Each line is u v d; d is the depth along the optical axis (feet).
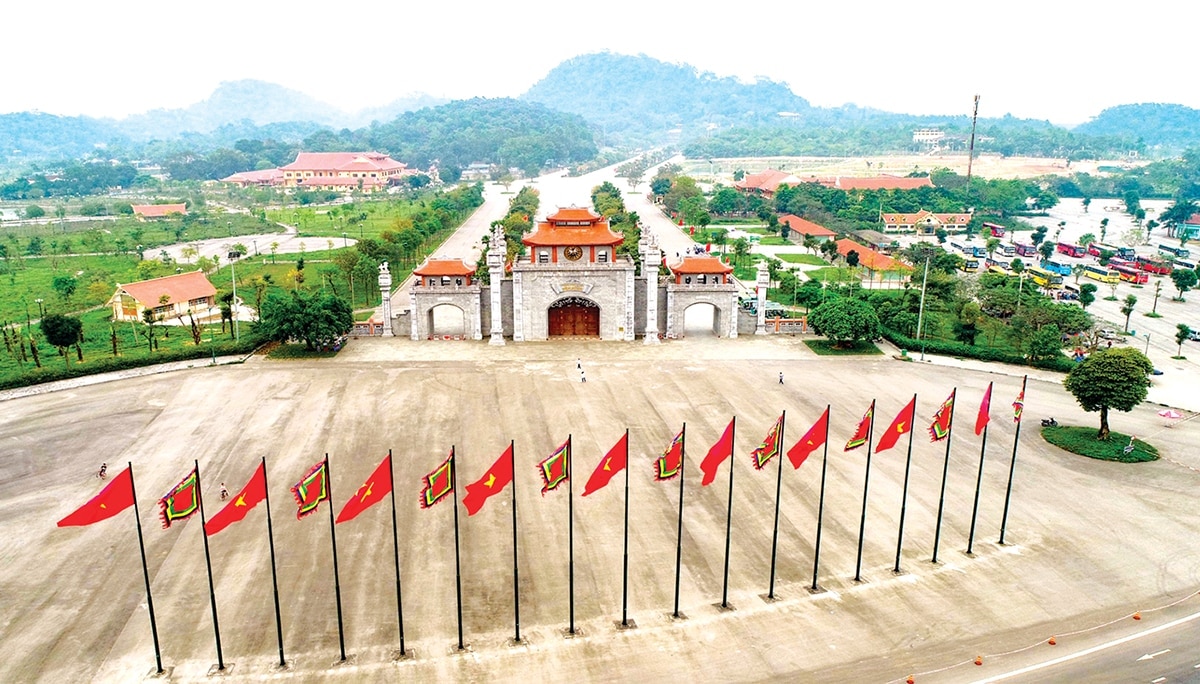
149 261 522.47
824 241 652.89
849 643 165.07
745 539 203.21
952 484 233.76
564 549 197.67
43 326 331.57
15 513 213.25
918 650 163.22
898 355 360.48
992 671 157.07
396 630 167.32
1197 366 356.38
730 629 169.17
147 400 298.15
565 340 384.68
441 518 211.00
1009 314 427.33
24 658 158.10
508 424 275.39
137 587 181.37
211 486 228.22
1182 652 162.81
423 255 612.29
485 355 358.84
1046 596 181.88
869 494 226.79
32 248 608.19
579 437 263.70
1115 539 206.18
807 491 228.22
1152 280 563.89
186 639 163.73
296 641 163.22
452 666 157.17
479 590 180.86
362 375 328.49
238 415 282.97
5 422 276.21
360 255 490.08
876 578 187.73
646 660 159.53
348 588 181.06
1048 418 281.95
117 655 159.02
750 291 497.46
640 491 226.79
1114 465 247.50
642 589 182.19
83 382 318.86
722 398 302.04
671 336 390.01
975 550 200.23
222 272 545.85
